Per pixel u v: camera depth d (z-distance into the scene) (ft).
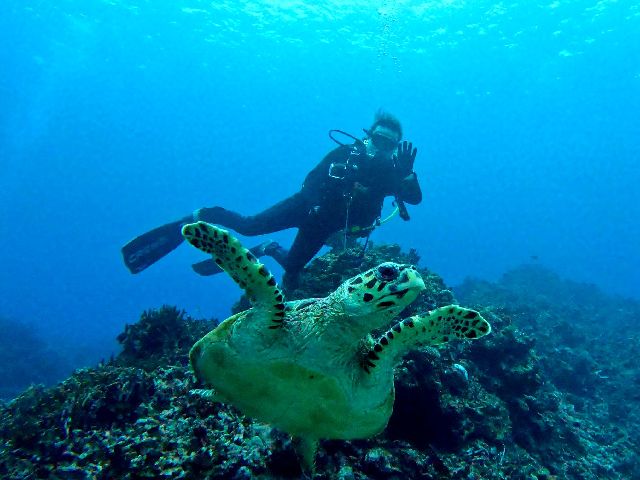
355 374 3.84
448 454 5.34
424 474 4.78
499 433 6.00
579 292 23.84
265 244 10.61
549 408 7.91
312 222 8.18
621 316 19.24
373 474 4.62
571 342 13.87
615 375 11.76
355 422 3.97
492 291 19.13
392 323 6.57
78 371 6.07
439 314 3.59
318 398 3.78
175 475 4.12
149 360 6.41
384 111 8.25
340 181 7.78
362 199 7.74
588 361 11.72
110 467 4.31
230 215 9.41
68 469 4.27
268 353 3.70
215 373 3.92
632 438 8.82
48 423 4.92
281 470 4.32
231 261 3.47
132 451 4.38
